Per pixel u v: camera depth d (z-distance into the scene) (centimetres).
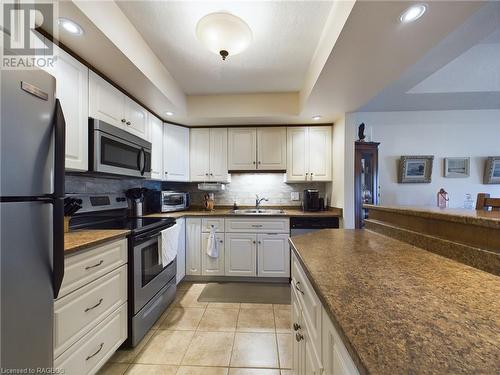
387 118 346
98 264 133
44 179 88
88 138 159
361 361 39
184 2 139
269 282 285
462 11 111
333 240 130
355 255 100
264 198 342
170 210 298
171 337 178
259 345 169
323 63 164
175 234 234
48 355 91
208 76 232
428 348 42
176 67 214
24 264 80
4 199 74
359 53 147
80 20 120
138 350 164
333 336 64
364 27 123
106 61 158
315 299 83
